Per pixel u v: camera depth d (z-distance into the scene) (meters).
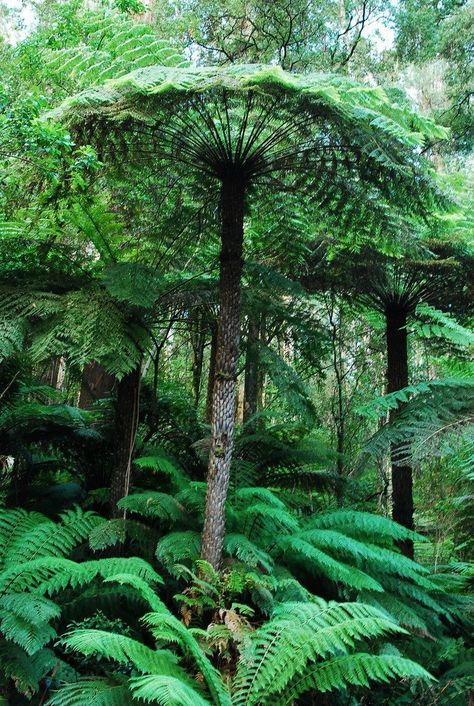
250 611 2.56
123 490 3.54
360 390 7.54
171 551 2.85
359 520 3.46
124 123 3.23
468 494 4.45
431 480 5.24
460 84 9.43
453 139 9.71
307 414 4.02
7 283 3.56
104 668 2.57
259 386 6.87
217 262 4.65
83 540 3.37
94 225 3.72
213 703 2.18
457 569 4.94
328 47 8.97
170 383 5.69
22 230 3.86
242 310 4.09
